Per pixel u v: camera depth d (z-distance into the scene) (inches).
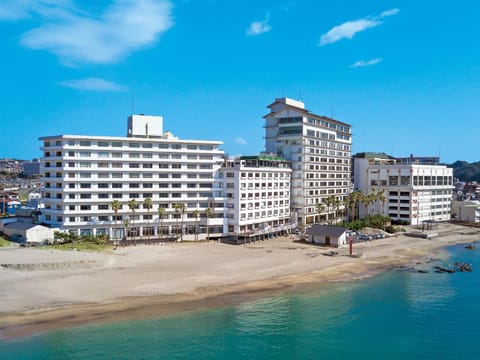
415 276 3937.0
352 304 3107.8
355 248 5132.9
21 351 2204.7
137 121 5442.9
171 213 5132.9
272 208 5954.7
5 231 4685.0
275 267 4003.4
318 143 6781.5
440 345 2461.9
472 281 3784.5
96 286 3186.5
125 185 4921.3
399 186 7662.4
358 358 2293.3
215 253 4488.2
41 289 3048.7
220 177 5457.7
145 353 2249.0
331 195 7057.1
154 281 3376.0
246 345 2399.1
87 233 4766.2
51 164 4840.1
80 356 2185.0
